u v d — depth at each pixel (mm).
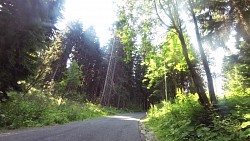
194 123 10711
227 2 10867
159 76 35406
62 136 9297
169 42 15711
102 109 42875
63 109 23719
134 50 14766
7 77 13539
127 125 17875
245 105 9445
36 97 23875
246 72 10742
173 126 12531
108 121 21219
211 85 11625
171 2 13180
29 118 13977
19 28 13305
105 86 59062
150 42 14539
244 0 9844
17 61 13773
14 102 15352
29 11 13461
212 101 11383
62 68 48406
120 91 63188
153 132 14273
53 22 16234
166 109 22188
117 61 62938
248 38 10078
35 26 13906
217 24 11523
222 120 9258
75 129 12367
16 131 10195
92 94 64875
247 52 10469
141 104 79062
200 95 12359
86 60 62938
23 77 14719
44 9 14391
